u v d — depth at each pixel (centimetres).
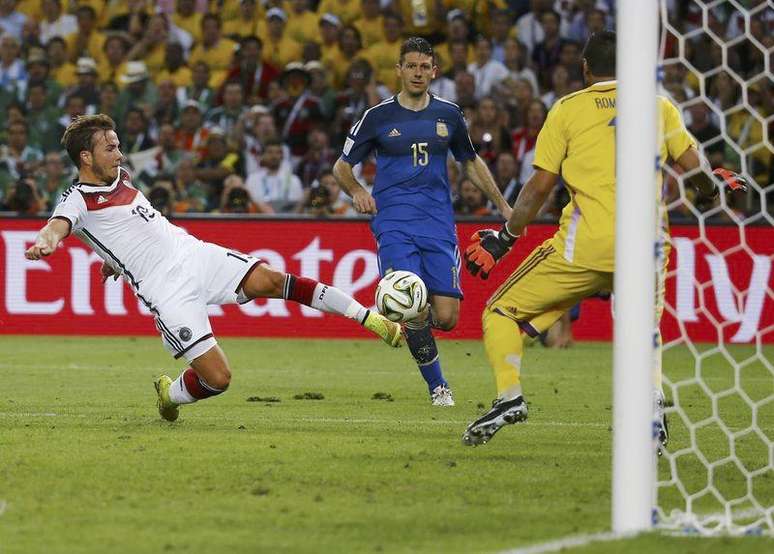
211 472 2023
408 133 3127
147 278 2514
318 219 5269
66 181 6028
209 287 2539
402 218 3134
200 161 6109
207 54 6725
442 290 3138
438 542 1534
